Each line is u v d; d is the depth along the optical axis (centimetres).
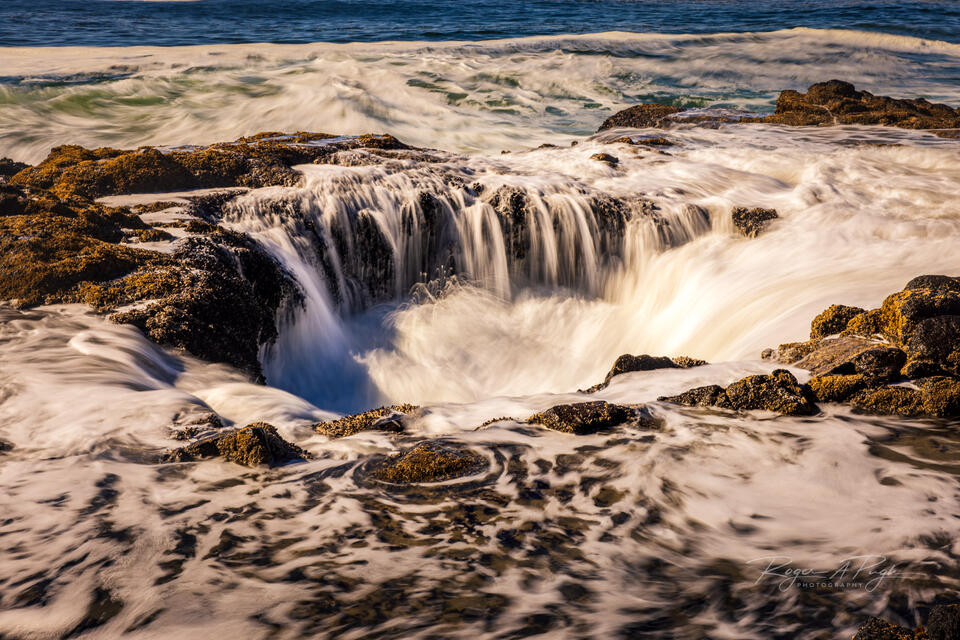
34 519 386
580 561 346
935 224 985
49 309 681
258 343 780
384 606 312
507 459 462
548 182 1099
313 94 2252
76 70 2494
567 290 1054
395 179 1068
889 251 930
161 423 505
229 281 778
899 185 1131
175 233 856
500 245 1052
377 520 388
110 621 307
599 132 1614
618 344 951
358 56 2934
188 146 1195
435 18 5259
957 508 393
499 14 5603
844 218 1028
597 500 409
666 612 305
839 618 300
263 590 325
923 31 3875
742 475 436
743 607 308
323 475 444
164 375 621
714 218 1052
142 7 6612
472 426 541
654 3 7056
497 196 1055
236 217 967
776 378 538
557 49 3170
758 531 373
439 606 311
